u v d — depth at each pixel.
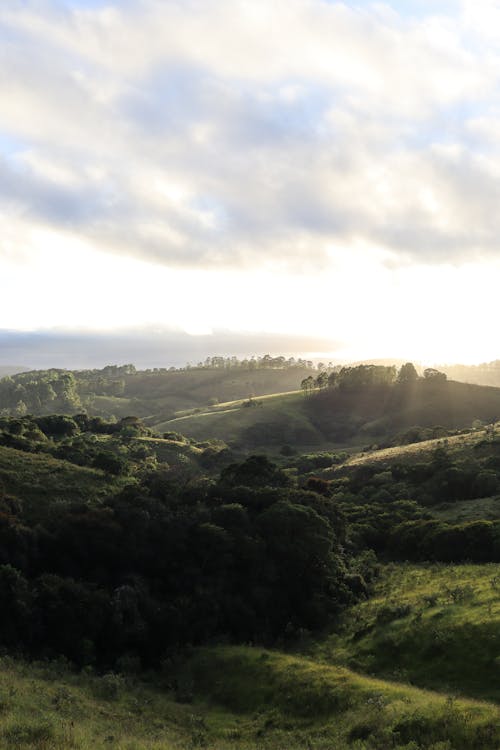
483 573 39.81
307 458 127.50
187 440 148.00
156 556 38.47
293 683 25.92
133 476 62.66
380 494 79.88
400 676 25.27
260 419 180.12
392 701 21.50
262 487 51.22
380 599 39.66
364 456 118.62
